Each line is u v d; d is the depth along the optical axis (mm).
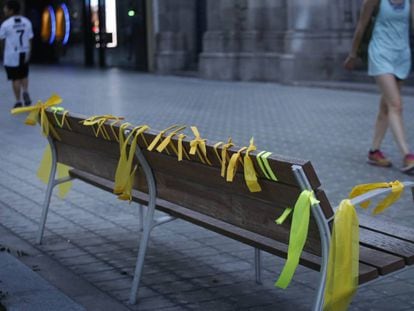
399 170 9031
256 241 4242
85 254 5898
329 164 9414
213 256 5832
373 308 4746
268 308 4734
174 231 6543
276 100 16516
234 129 12344
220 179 4203
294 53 20031
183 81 22297
